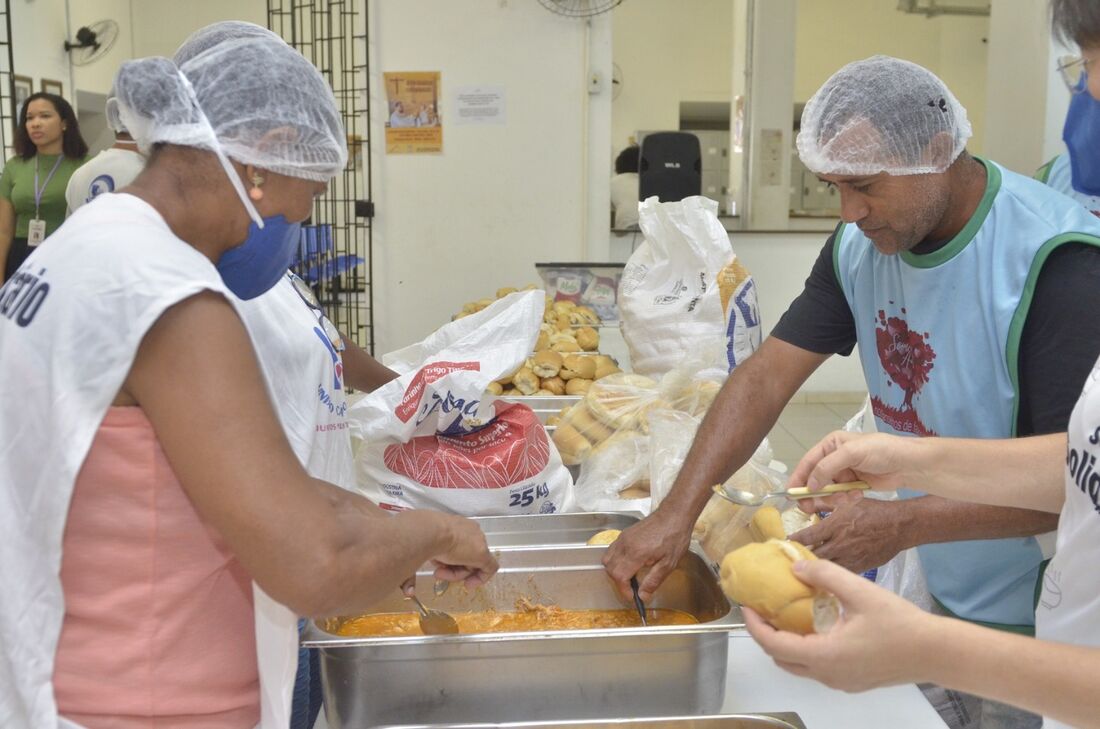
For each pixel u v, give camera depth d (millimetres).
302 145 897
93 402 788
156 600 851
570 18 4453
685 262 2250
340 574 809
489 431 1640
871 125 1155
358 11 4484
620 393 1985
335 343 1492
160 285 779
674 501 1365
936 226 1258
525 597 1390
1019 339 1181
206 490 774
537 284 4562
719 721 1016
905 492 1488
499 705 1070
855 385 5664
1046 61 4129
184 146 867
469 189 4605
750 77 5922
